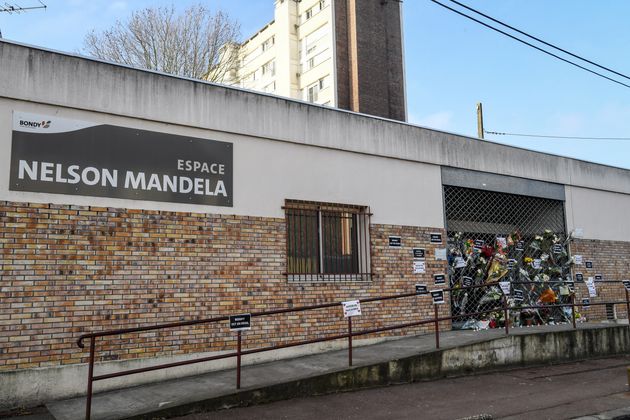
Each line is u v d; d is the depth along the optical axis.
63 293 8.21
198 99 9.78
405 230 12.25
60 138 8.48
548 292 14.05
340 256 11.38
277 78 49.84
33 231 8.11
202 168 9.70
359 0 42.03
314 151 11.13
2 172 7.99
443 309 12.50
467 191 13.80
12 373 7.69
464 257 13.26
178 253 9.25
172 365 7.26
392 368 9.09
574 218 15.99
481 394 8.50
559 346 11.45
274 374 8.73
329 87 43.28
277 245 10.33
